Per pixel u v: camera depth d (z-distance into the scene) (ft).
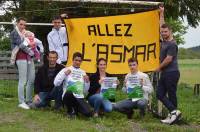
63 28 40.14
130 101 36.37
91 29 38.70
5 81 60.03
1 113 36.73
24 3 76.23
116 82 37.01
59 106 37.96
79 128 32.86
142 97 36.32
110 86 36.76
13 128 32.30
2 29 83.92
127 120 35.99
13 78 62.85
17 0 77.36
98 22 38.58
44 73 38.45
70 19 38.91
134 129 33.55
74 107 36.27
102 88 36.65
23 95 39.06
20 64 38.73
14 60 38.83
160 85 35.88
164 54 35.76
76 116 36.14
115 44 38.34
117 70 38.04
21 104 38.83
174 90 35.58
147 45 37.73
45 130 32.19
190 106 47.62
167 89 35.65
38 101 38.42
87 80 36.37
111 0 39.60
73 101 35.76
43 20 75.25
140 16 37.96
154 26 37.55
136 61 36.78
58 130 32.30
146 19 37.83
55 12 70.90
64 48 39.88
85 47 38.70
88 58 38.55
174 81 35.42
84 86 36.40
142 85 36.32
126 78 36.81
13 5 81.00
